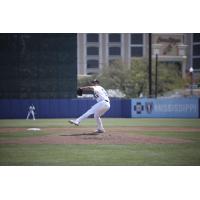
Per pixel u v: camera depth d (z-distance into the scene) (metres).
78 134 48.75
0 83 95.06
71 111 95.81
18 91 95.50
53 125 65.94
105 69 167.00
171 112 95.06
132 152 36.28
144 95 151.62
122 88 157.12
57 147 38.53
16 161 32.88
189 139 45.34
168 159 33.84
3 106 94.50
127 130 55.34
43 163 32.31
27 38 94.38
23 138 44.97
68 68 95.50
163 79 156.38
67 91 96.12
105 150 37.06
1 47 94.00
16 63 94.75
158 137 46.78
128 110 95.00
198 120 82.94
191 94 149.25
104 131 50.34
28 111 94.94
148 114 95.00
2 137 46.03
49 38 94.62
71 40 94.88
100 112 46.69
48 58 95.06
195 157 34.78
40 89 95.81
